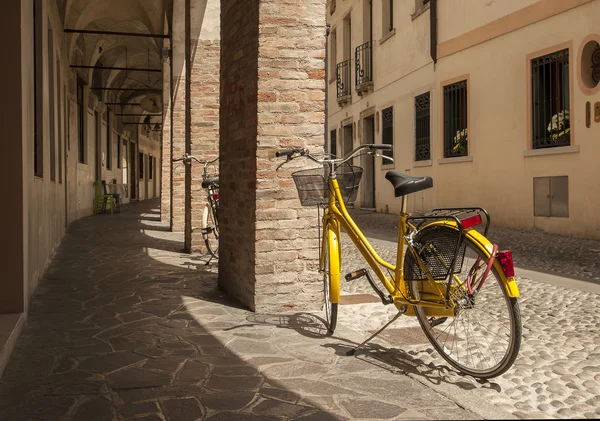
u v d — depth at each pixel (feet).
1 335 12.84
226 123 19.98
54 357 12.55
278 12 16.96
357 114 70.85
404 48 56.39
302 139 17.21
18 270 15.21
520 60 39.40
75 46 55.57
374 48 64.59
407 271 12.03
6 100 14.99
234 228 19.08
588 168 33.60
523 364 12.25
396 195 11.98
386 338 14.20
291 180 17.17
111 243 36.52
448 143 48.96
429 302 11.60
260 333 14.56
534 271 23.71
